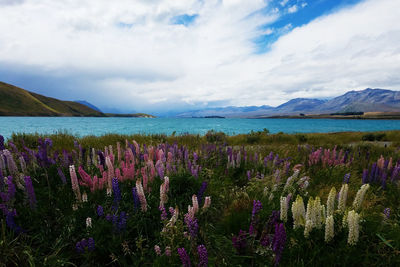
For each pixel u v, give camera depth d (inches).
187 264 73.1
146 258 98.1
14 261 87.9
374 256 85.0
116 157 210.8
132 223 107.9
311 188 179.5
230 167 214.5
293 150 322.0
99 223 103.9
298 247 91.1
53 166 155.6
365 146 362.0
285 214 99.7
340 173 208.1
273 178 154.0
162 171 148.5
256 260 87.0
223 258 89.2
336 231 94.0
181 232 98.8
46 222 105.6
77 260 98.3
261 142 606.9
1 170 115.2
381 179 181.0
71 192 130.0
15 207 111.0
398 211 133.8
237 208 136.3
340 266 84.5
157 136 471.8
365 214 112.9
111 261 94.9
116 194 112.0
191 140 465.7
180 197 141.2
